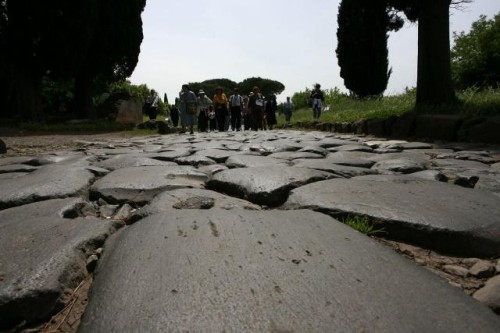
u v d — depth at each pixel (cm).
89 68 1834
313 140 675
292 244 143
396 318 98
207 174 301
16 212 193
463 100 827
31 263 130
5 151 595
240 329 93
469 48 1733
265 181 242
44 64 1498
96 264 142
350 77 2230
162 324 94
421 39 859
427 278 121
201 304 102
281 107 3541
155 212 191
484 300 113
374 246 145
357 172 301
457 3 883
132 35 1850
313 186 232
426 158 399
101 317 100
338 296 107
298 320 96
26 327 110
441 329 94
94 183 262
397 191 218
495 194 229
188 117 1211
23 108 1521
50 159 414
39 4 1392
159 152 482
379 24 1006
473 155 409
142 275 118
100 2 1705
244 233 153
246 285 112
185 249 136
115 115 2000
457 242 156
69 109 2642
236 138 808
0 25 1391
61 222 174
